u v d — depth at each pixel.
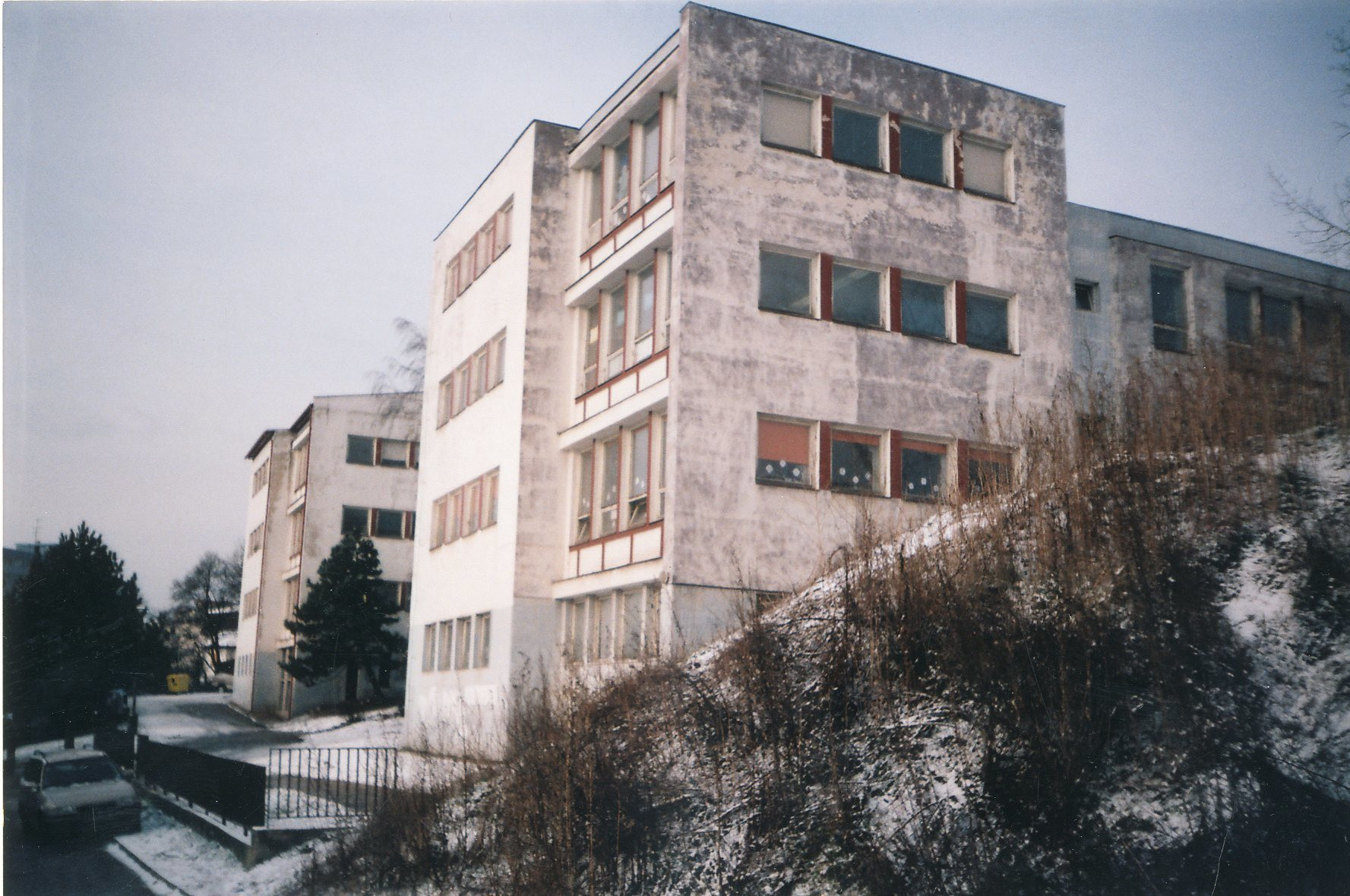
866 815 9.71
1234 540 11.14
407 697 31.08
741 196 20.95
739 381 20.34
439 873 12.17
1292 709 9.47
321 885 13.10
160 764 23.22
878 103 22.52
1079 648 10.00
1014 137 23.88
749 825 10.18
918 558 11.51
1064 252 23.98
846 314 21.59
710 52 21.17
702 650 14.23
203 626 85.69
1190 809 8.91
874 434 21.48
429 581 30.61
